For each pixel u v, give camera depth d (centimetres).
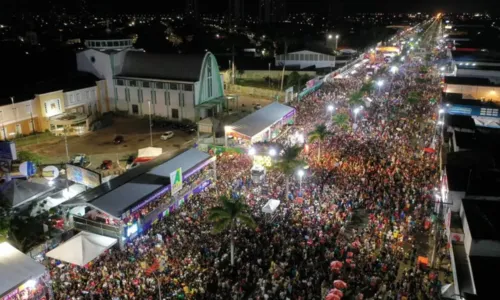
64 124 6356
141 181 3647
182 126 6844
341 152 5019
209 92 7506
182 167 4019
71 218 3447
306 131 5925
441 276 2781
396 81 9575
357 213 3659
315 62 11600
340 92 8456
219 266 2917
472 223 2405
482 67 7856
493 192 2745
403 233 3250
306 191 4003
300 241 3145
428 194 3781
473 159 3466
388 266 2877
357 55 14150
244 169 4631
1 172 4509
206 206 3766
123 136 6425
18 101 6053
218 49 15412
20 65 10688
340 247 3086
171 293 2591
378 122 6197
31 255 3039
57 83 6981
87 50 7625
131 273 2780
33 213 3472
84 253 2808
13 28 19762
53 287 2688
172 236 3275
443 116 5453
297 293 2573
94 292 2573
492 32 19900
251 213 3588
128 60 7706
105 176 4706
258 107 8000
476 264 2231
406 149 5059
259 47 15000
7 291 2344
